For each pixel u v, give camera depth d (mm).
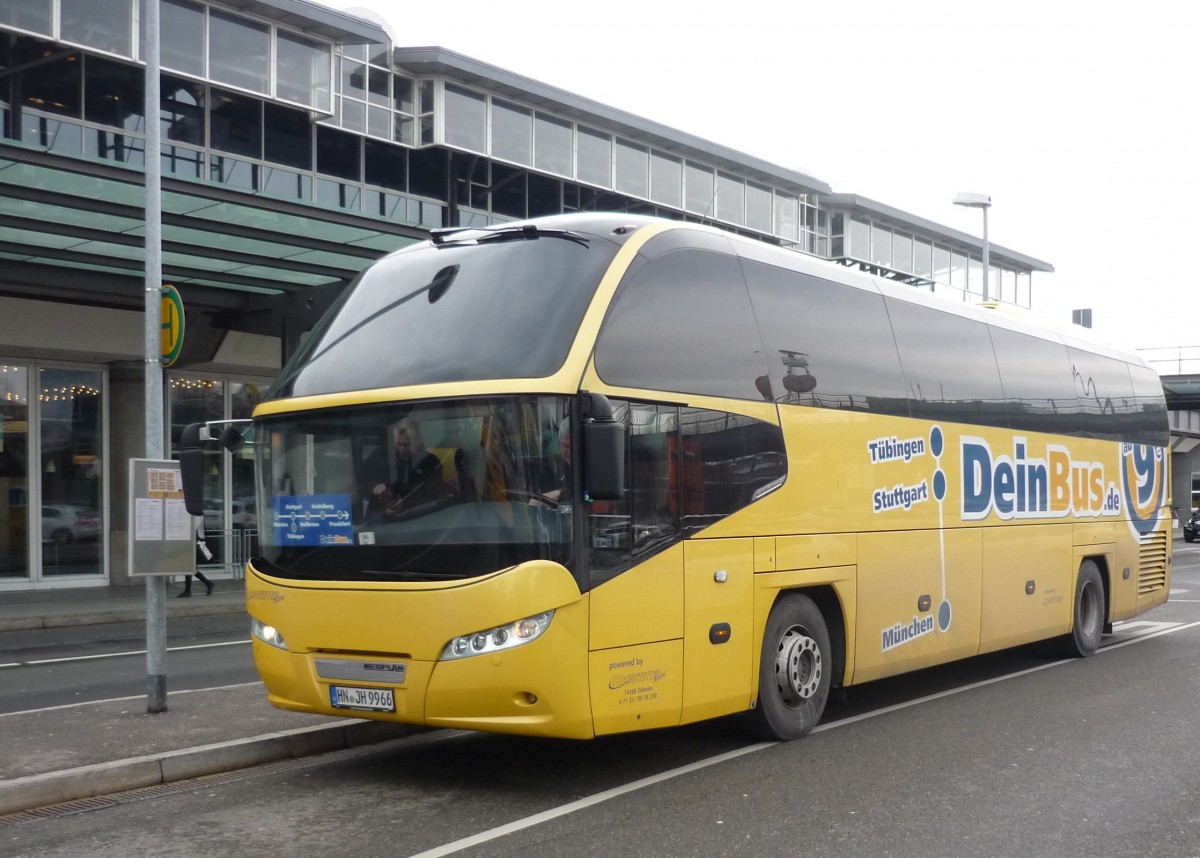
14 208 17094
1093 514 14398
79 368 24938
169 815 6852
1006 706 10570
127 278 21656
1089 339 15258
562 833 6434
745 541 8375
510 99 29094
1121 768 8016
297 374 7984
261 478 7930
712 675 8023
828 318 9750
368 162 26719
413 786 7555
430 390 7227
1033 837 6344
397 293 8055
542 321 7344
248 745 8141
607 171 31234
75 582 24719
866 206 40125
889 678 12422
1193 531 58562
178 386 26516
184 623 19641
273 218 18703
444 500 7098
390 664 7141
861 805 7020
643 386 7652
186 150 23203
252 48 23938
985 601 11719
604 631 7172
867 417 9984
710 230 8766
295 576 7570
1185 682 11984
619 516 7348
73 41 21141
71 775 7223
